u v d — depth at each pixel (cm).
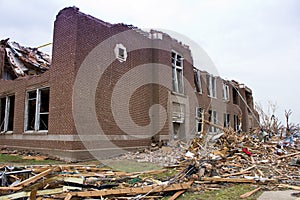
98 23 1203
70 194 495
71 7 1134
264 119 2666
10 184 599
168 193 550
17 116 1355
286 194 550
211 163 802
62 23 1159
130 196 520
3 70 1623
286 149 1288
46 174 610
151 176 718
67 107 1055
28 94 1327
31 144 1220
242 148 1134
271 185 647
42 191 514
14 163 941
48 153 1112
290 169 878
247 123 2627
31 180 564
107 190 517
